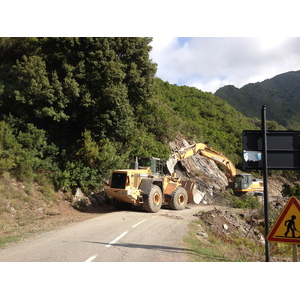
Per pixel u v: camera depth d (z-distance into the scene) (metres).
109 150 18.69
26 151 16.17
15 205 13.66
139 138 23.36
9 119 16.94
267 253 6.41
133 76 20.95
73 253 7.09
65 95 17.52
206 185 28.98
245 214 17.77
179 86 70.50
